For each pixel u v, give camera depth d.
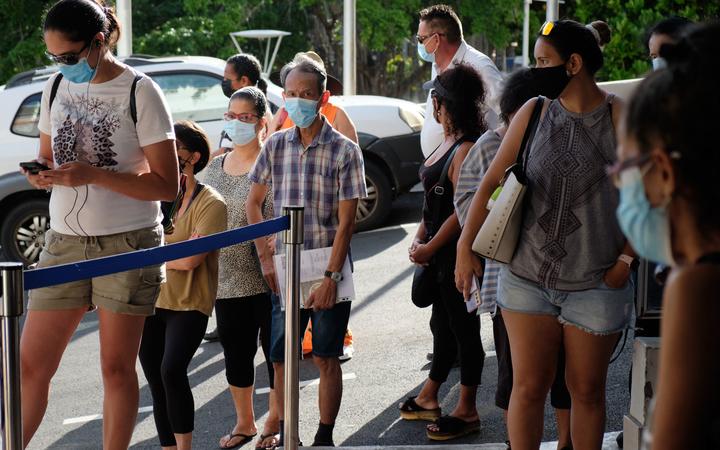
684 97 2.04
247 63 8.52
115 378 4.96
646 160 2.09
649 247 2.16
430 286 6.16
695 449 2.03
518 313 4.43
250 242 6.23
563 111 4.33
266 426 6.38
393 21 27.81
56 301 4.87
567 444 5.42
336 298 5.71
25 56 25.20
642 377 4.77
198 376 7.95
